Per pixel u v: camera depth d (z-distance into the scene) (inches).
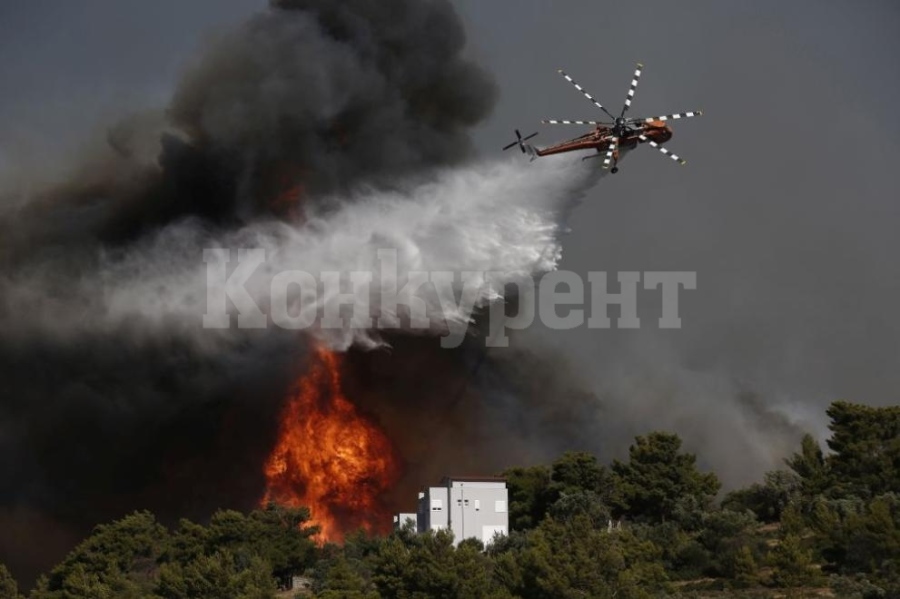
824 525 5861.2
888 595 4990.2
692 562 6008.9
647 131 6181.1
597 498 7017.7
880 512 5649.6
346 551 7022.6
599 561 5290.4
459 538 6845.5
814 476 7003.0
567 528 5757.9
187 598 5974.4
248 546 6924.2
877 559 5541.3
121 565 7258.9
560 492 7145.7
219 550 6855.3
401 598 5305.1
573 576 5147.6
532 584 5216.5
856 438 7111.2
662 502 7126.0
